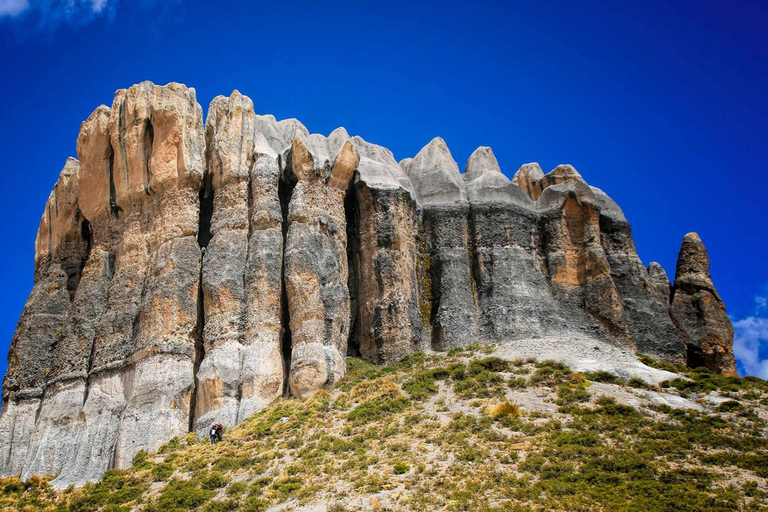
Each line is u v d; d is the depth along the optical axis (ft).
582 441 105.29
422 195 172.35
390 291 151.94
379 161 174.29
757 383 134.51
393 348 148.25
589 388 126.21
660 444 104.63
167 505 102.17
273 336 139.64
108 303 148.15
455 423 113.09
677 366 147.74
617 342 154.20
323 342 140.26
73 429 138.72
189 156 152.15
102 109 163.53
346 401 129.49
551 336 151.43
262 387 134.31
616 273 166.20
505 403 116.98
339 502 93.35
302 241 146.61
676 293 173.06
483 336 152.25
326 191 156.35
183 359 137.90
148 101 157.69
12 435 148.97
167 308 140.15
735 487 91.50
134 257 150.30
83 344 148.56
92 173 161.38
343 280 152.15
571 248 165.58
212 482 108.06
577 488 91.25
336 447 111.14
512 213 166.09
